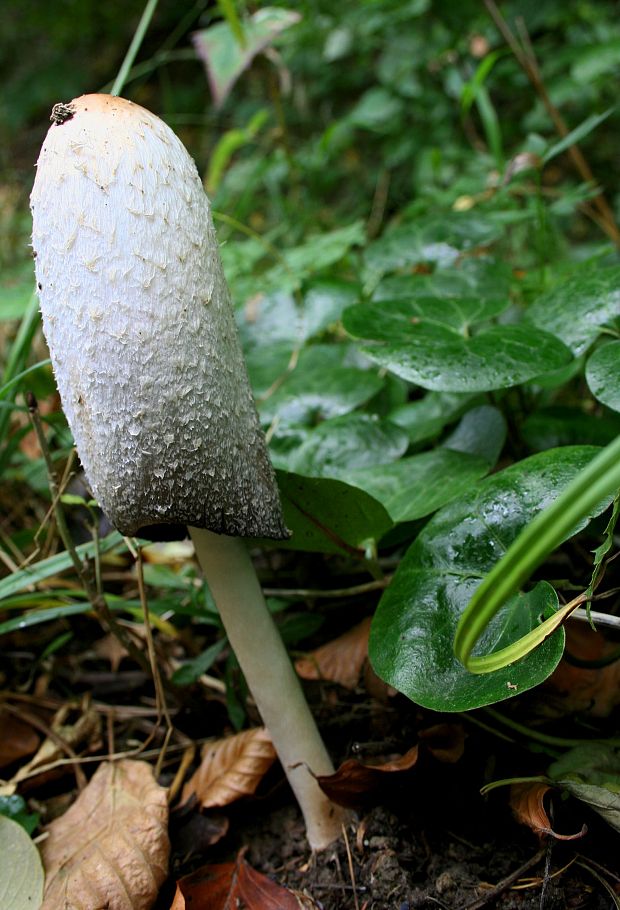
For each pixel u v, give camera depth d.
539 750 0.26
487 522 0.24
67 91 1.28
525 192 0.45
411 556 0.25
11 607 0.34
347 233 0.46
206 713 0.32
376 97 0.75
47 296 0.21
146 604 0.28
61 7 1.33
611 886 0.23
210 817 0.28
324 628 0.34
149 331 0.20
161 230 0.21
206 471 0.21
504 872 0.24
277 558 0.37
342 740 0.29
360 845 0.26
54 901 0.25
